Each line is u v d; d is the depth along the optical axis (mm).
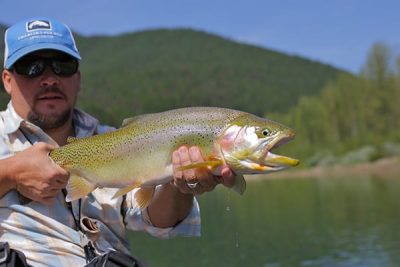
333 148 18281
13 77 1163
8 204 1078
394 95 17750
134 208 1176
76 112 1238
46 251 1070
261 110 41156
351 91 18734
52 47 1148
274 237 5586
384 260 4113
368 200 8234
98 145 1074
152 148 1042
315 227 6047
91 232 1107
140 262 1119
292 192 11078
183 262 4555
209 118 1023
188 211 1173
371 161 16109
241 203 9594
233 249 5055
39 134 1156
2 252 1009
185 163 994
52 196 1050
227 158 995
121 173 1063
